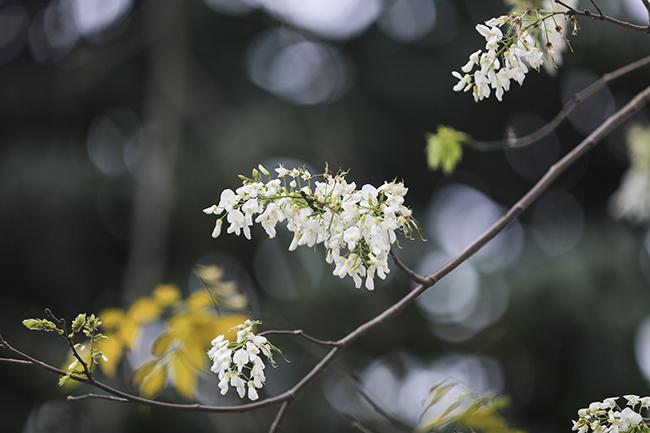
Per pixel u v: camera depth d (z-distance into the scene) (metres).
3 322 12.03
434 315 12.30
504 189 13.93
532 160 13.91
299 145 12.28
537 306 11.67
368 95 13.56
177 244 12.30
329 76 13.52
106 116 13.20
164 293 3.60
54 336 11.86
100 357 2.72
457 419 2.64
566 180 13.96
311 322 11.45
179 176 12.21
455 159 4.36
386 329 11.76
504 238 13.67
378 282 11.91
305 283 11.59
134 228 11.49
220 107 12.91
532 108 13.79
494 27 2.64
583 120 13.77
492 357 12.23
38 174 12.17
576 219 13.77
